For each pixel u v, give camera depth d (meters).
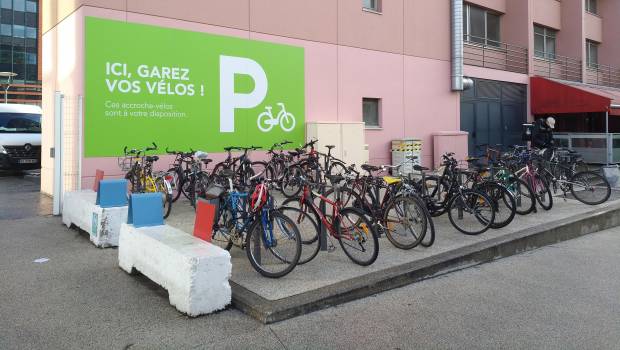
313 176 10.02
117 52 9.76
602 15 25.70
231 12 11.32
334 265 5.74
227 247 5.99
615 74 25.23
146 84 10.12
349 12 13.63
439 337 3.99
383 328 4.17
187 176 9.30
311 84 12.87
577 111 18.11
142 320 4.28
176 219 8.28
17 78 54.03
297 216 5.82
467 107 17.25
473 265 6.23
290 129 12.49
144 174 8.95
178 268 4.48
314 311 4.56
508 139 18.73
